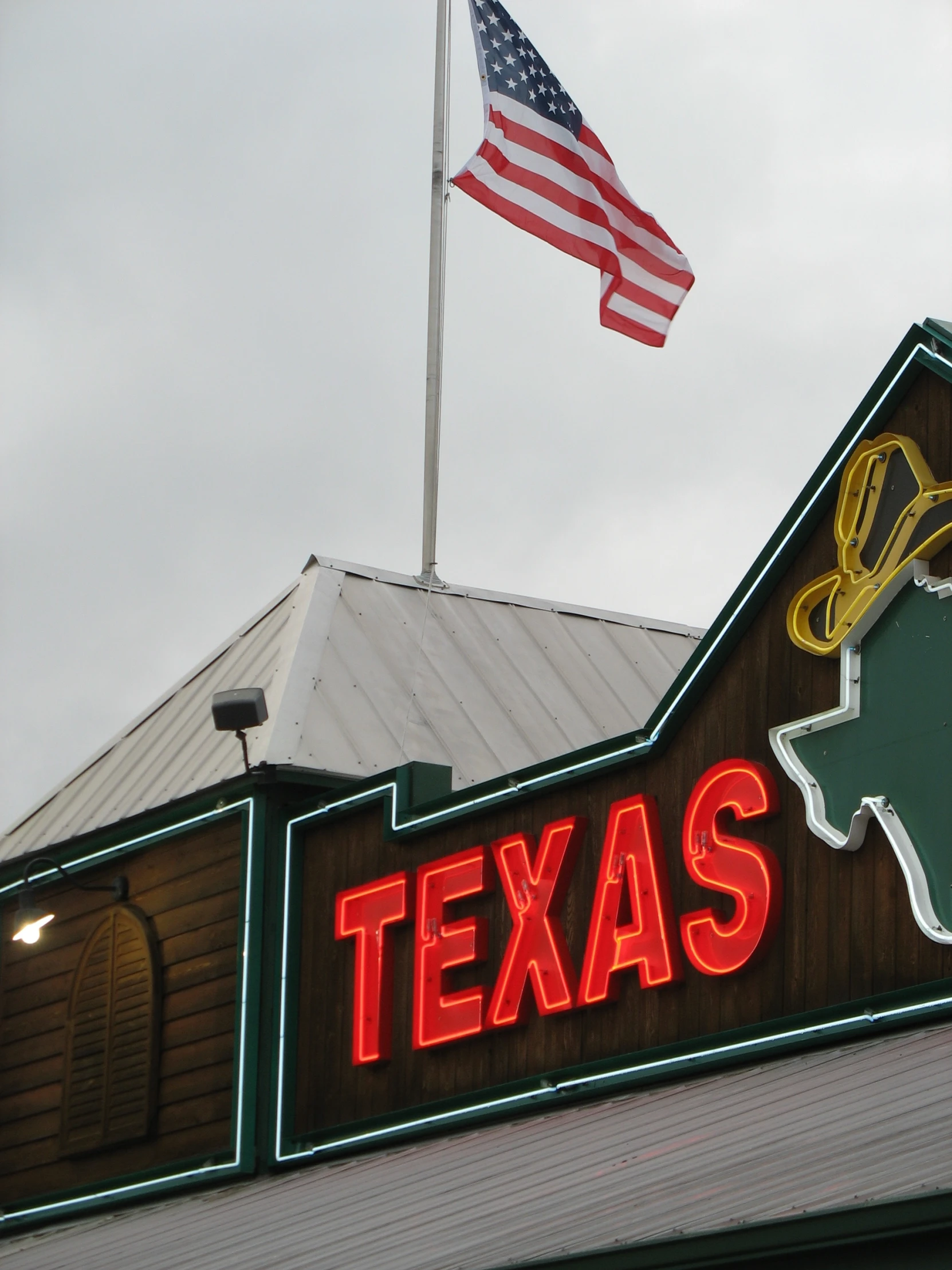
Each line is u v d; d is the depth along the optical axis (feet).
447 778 60.90
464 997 55.77
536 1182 44.01
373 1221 45.70
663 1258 34.40
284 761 61.62
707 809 50.60
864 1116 39.04
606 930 52.42
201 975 63.77
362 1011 58.70
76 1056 67.26
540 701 69.00
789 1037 47.24
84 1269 52.03
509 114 71.00
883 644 47.39
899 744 46.52
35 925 63.67
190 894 64.95
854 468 48.78
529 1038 54.24
